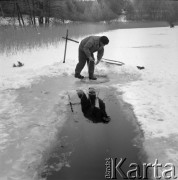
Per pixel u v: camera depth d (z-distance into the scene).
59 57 12.91
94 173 3.78
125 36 27.84
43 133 5.02
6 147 4.55
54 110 6.16
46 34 17.83
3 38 14.60
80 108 6.25
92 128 5.17
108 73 9.49
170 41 21.16
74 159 4.12
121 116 5.68
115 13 64.81
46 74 9.46
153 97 6.66
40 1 33.94
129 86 7.78
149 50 15.57
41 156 4.25
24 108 6.31
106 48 17.06
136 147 4.39
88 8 52.53
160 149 4.28
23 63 11.41
